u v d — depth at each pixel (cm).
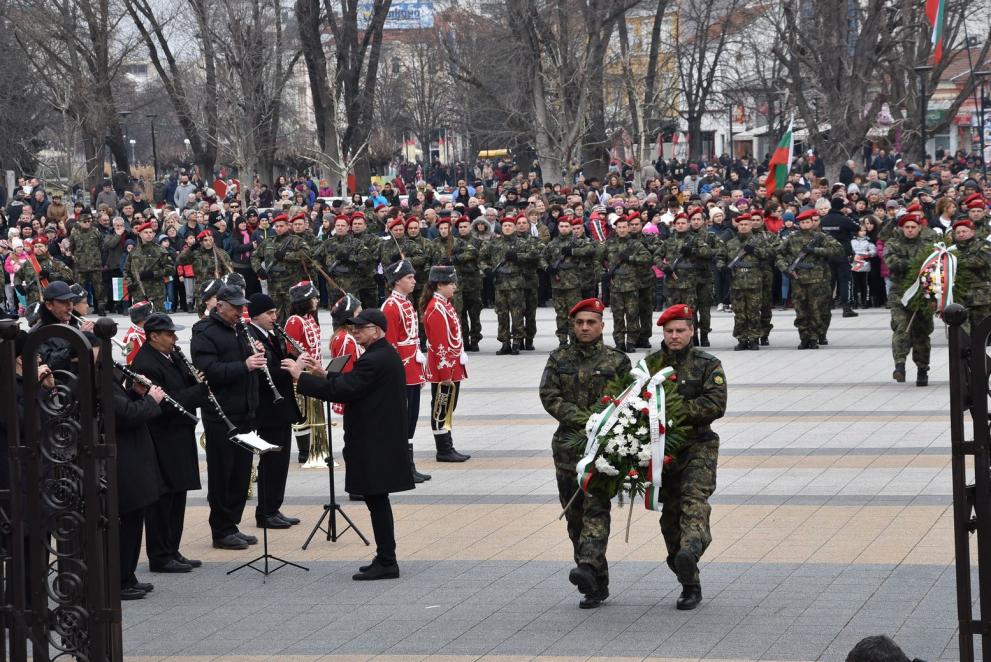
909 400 1697
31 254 2886
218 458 1130
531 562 1053
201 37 5162
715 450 923
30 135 5659
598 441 886
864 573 975
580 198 3070
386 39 8075
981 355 656
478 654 837
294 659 844
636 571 1016
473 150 8094
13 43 5419
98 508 728
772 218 2659
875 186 3353
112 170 6147
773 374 1956
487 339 2564
